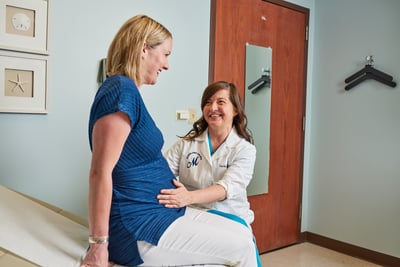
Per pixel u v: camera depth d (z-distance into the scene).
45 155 1.93
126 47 1.13
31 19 1.83
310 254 3.07
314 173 3.38
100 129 0.98
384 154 2.86
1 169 1.80
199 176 1.63
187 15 2.46
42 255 1.02
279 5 3.06
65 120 1.98
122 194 1.11
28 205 1.39
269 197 3.10
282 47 3.12
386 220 2.85
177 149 1.75
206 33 2.58
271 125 3.07
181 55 2.45
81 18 2.01
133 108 1.03
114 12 2.13
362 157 3.01
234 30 2.74
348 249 3.09
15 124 1.83
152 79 1.20
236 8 2.75
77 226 1.34
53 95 1.93
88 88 2.06
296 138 3.30
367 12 2.97
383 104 2.86
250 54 2.87
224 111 1.59
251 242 1.21
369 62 2.94
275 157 3.13
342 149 3.15
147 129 1.11
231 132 1.64
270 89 3.04
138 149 1.10
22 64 1.81
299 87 3.29
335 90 3.21
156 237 1.11
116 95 1.01
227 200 1.55
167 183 1.24
